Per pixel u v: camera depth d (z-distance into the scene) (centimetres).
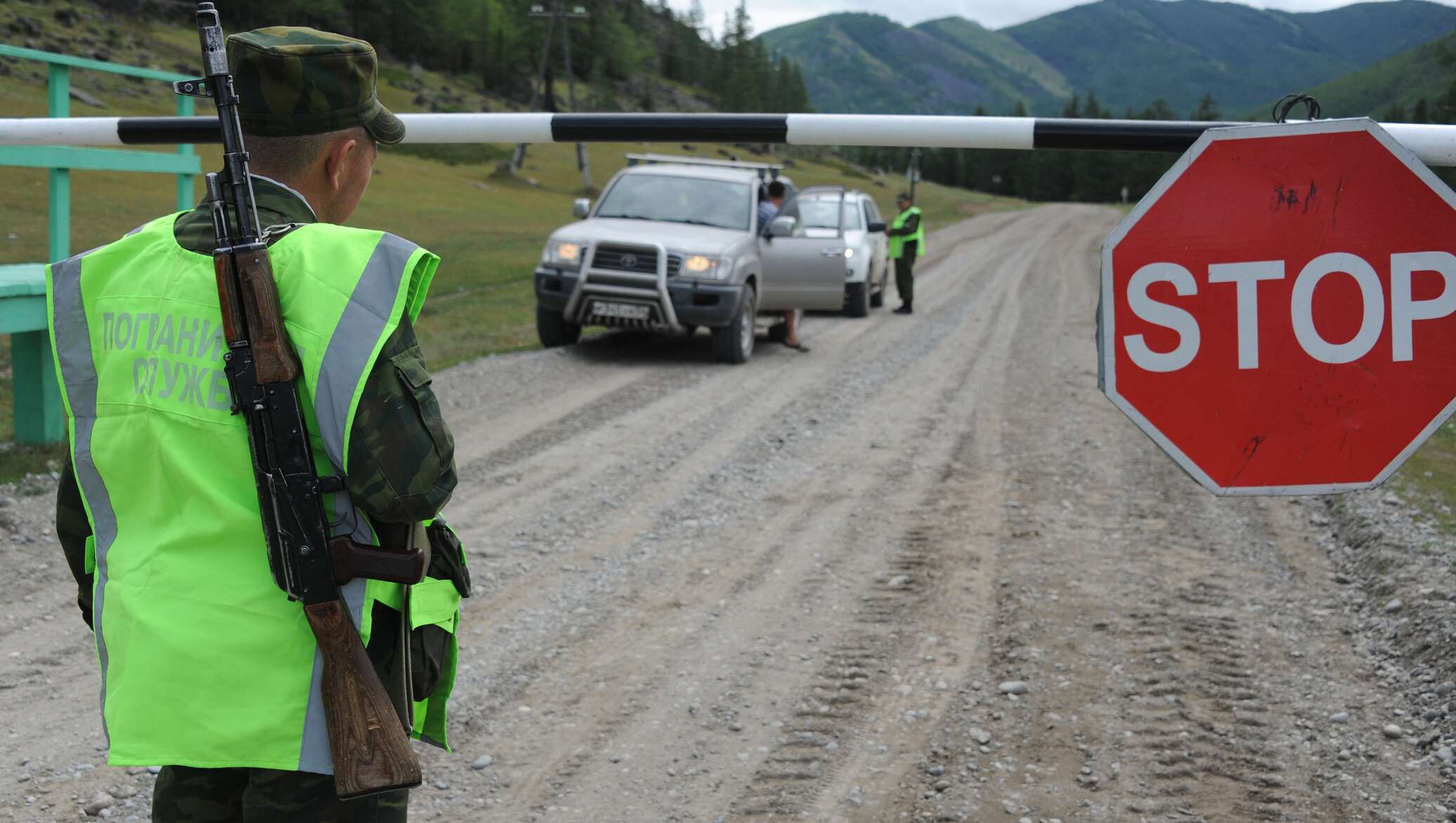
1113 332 182
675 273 1172
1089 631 481
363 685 172
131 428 177
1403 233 174
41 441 742
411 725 184
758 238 1276
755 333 1481
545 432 858
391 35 13712
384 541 179
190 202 898
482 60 13650
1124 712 406
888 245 1953
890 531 626
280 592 172
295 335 168
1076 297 2161
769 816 340
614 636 479
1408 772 362
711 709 411
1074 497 695
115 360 179
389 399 168
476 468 748
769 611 509
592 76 13612
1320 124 175
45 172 2941
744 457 797
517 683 430
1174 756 374
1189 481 729
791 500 692
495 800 347
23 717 387
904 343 1423
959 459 793
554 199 6019
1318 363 178
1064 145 236
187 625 170
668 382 1084
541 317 1234
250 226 169
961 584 541
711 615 504
